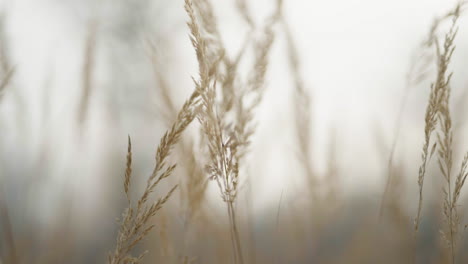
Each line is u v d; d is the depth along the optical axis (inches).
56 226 76.6
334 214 69.3
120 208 84.4
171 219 50.8
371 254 62.6
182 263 45.9
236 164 37.7
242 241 57.4
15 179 74.2
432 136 65.7
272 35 43.0
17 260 59.0
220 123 36.9
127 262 31.4
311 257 66.4
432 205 59.4
